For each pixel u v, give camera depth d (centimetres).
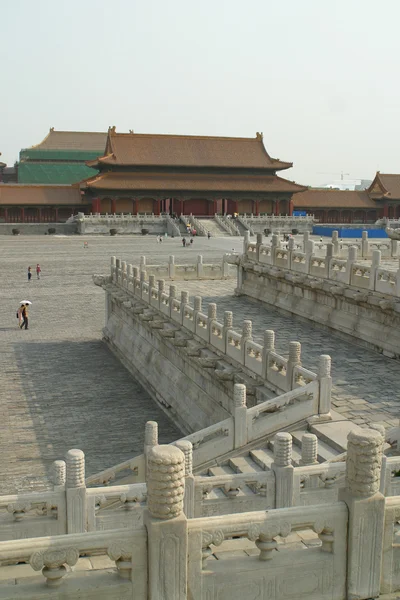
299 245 4197
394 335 2719
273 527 888
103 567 1006
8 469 2491
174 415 3038
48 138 19262
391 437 1683
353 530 905
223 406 2567
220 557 1046
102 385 3612
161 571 840
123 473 2458
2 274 7381
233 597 881
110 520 1487
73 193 14012
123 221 12975
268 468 1803
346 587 922
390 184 15812
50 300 6084
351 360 2689
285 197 14712
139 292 3884
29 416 3098
